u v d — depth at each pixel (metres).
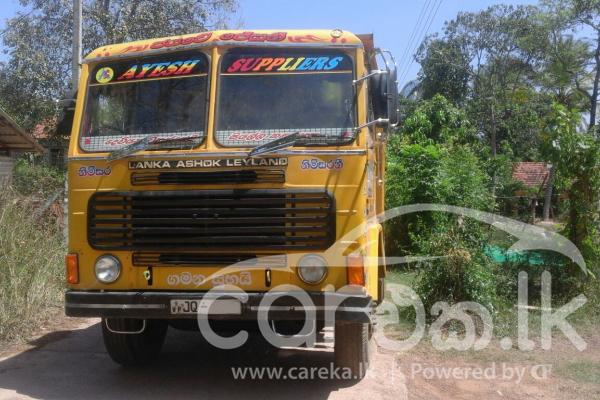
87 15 18.33
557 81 29.94
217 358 6.57
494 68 33.94
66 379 5.74
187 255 5.02
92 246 5.16
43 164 18.22
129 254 5.11
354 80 5.16
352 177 4.91
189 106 5.29
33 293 7.60
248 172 4.97
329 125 5.09
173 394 5.40
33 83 18.38
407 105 28.12
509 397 5.40
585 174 8.46
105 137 5.37
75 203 5.22
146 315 4.98
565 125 8.50
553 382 5.79
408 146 12.37
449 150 13.64
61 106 5.84
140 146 5.06
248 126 5.14
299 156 4.93
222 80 5.27
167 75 5.41
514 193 26.72
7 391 5.34
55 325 7.69
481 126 35.16
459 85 34.72
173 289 5.04
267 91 5.23
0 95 18.48
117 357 5.96
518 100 33.12
